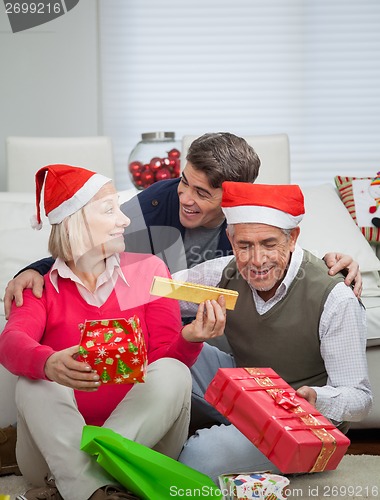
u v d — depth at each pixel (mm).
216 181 2111
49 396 1786
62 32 4113
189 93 4250
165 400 1821
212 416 2236
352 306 1972
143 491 1676
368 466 2256
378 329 2600
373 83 4266
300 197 1962
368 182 3441
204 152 2105
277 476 1778
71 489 1716
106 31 4191
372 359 2645
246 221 1921
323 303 1982
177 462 1781
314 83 4266
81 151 3451
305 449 1658
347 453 2492
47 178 1962
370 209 3342
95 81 4137
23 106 4109
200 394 2209
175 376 1852
